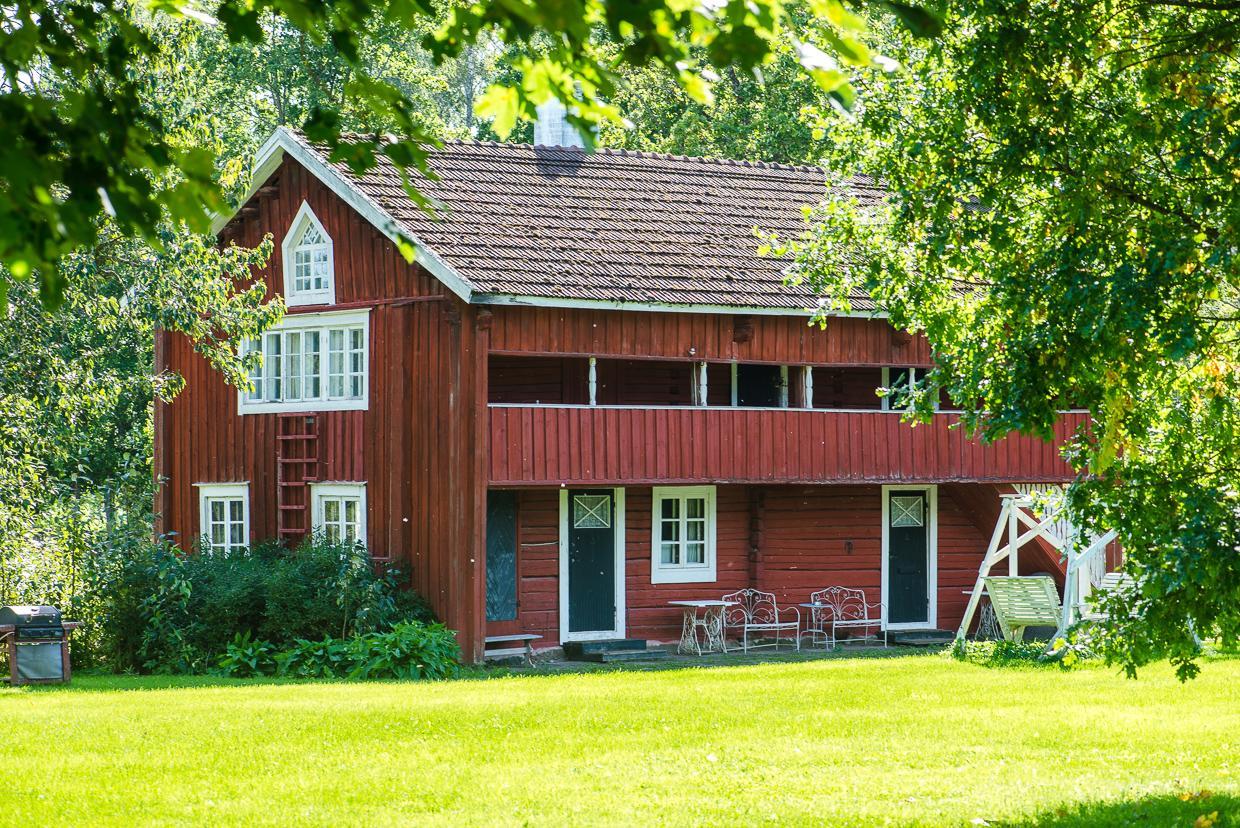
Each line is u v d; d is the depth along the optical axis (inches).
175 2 216.5
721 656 1018.1
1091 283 409.7
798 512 1098.7
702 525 1077.1
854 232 594.9
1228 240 394.3
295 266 1068.5
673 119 1754.4
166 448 1154.0
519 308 932.6
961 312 526.0
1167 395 450.3
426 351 960.3
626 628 1041.5
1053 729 553.0
